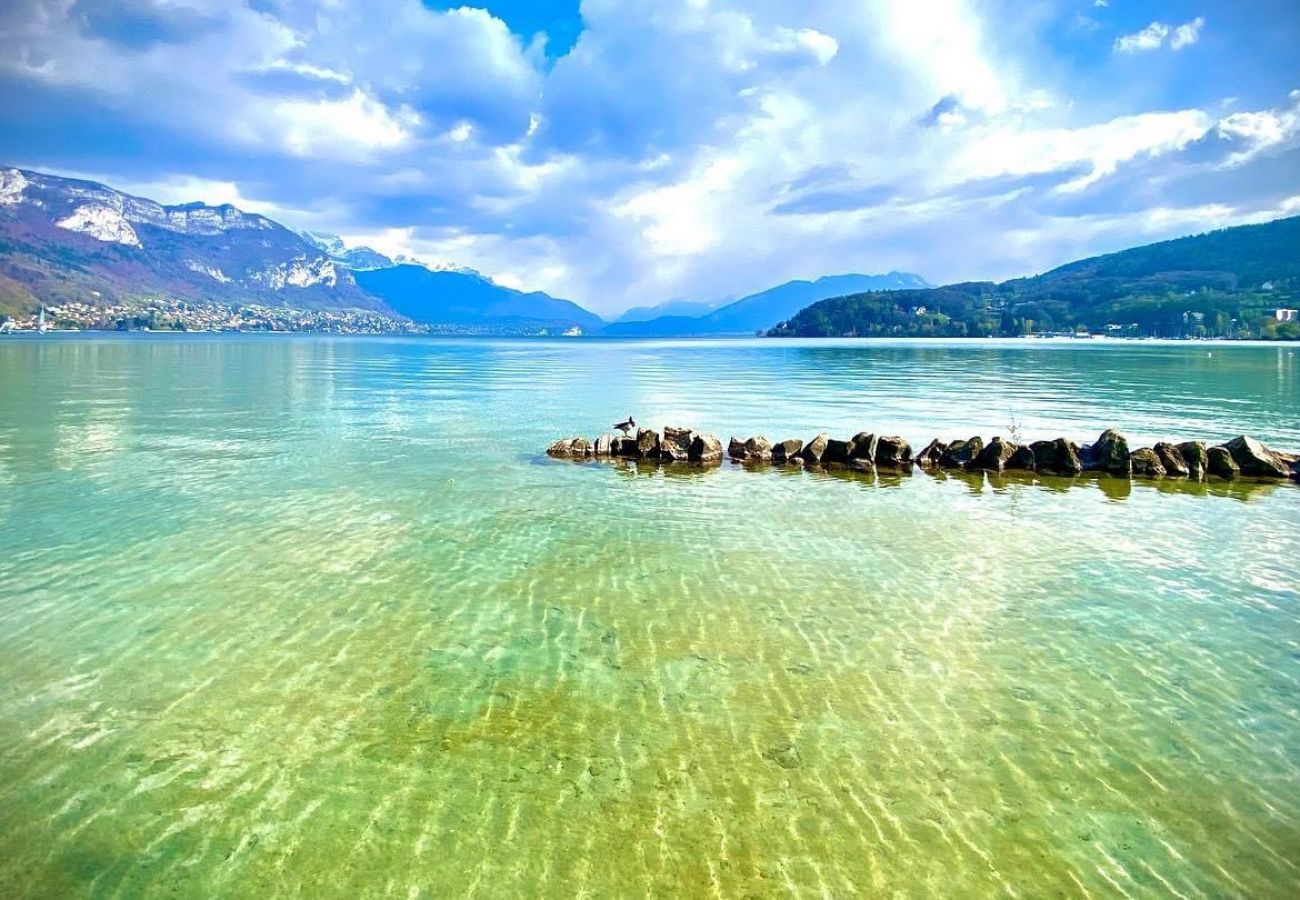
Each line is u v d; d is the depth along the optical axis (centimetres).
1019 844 669
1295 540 1595
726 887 617
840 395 4803
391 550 1480
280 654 1022
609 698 916
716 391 5172
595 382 6100
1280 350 12175
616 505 1870
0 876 620
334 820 696
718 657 1025
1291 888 618
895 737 832
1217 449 2286
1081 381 5816
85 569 1340
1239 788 748
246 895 606
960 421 3472
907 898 607
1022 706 900
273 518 1698
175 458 2400
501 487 2061
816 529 1666
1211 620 1159
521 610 1186
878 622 1145
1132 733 845
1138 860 650
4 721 848
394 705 894
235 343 16125
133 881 619
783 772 770
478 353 13500
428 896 606
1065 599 1242
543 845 665
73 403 3903
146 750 798
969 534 1631
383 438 2900
